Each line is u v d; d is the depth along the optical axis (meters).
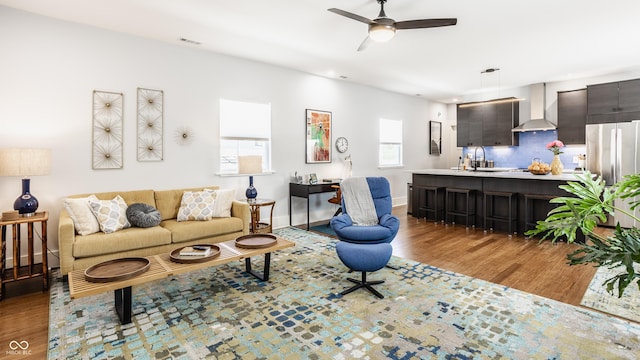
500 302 2.74
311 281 3.20
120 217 3.53
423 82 6.79
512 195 5.04
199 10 3.43
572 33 4.07
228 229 4.00
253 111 5.32
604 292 2.92
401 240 4.75
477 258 3.91
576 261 1.54
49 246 3.66
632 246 1.41
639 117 5.68
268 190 5.52
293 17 3.59
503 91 7.64
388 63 5.37
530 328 2.33
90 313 2.58
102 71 3.93
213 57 4.80
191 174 4.66
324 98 6.27
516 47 4.59
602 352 2.05
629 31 4.00
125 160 4.12
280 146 5.63
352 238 3.15
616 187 1.66
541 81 6.79
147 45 4.23
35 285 3.16
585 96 6.34
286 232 5.27
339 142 6.57
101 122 3.94
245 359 1.99
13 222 2.93
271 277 3.31
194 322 2.43
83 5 3.33
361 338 2.22
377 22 3.07
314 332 2.29
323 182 5.88
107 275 2.34
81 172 3.84
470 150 8.73
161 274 2.42
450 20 3.01
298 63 5.37
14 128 3.46
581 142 6.41
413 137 8.34
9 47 3.41
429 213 6.34
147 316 2.52
